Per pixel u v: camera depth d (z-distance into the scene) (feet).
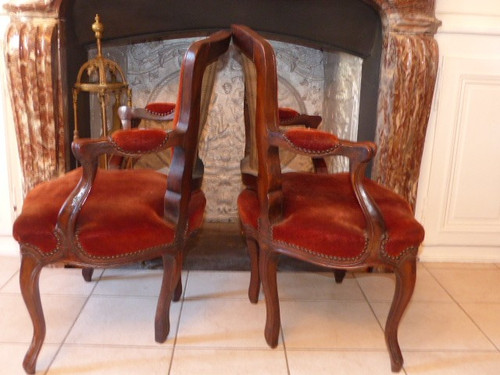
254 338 5.59
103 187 5.28
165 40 8.19
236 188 8.87
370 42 6.93
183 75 4.71
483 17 6.74
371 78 7.00
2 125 6.88
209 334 5.64
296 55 8.41
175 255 5.14
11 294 6.35
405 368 5.17
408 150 6.81
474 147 7.20
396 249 4.71
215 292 6.58
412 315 6.19
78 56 6.93
